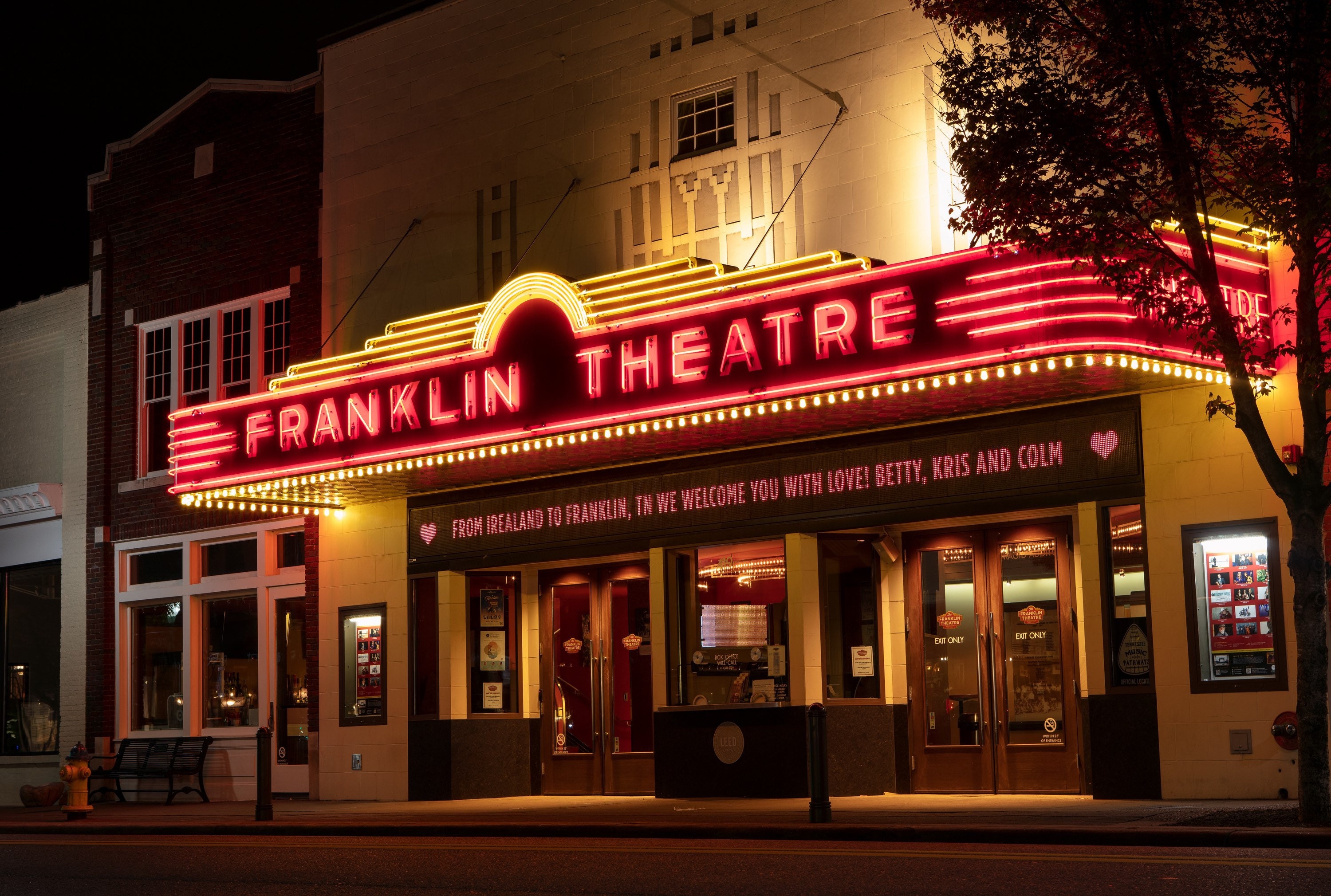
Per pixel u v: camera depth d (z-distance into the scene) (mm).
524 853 12820
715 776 18578
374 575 22594
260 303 24859
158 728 25484
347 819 17578
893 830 12930
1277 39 13453
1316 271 13156
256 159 25141
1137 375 15180
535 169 21625
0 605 28266
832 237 18609
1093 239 13992
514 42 22141
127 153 27047
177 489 21422
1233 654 15508
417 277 22734
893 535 18344
